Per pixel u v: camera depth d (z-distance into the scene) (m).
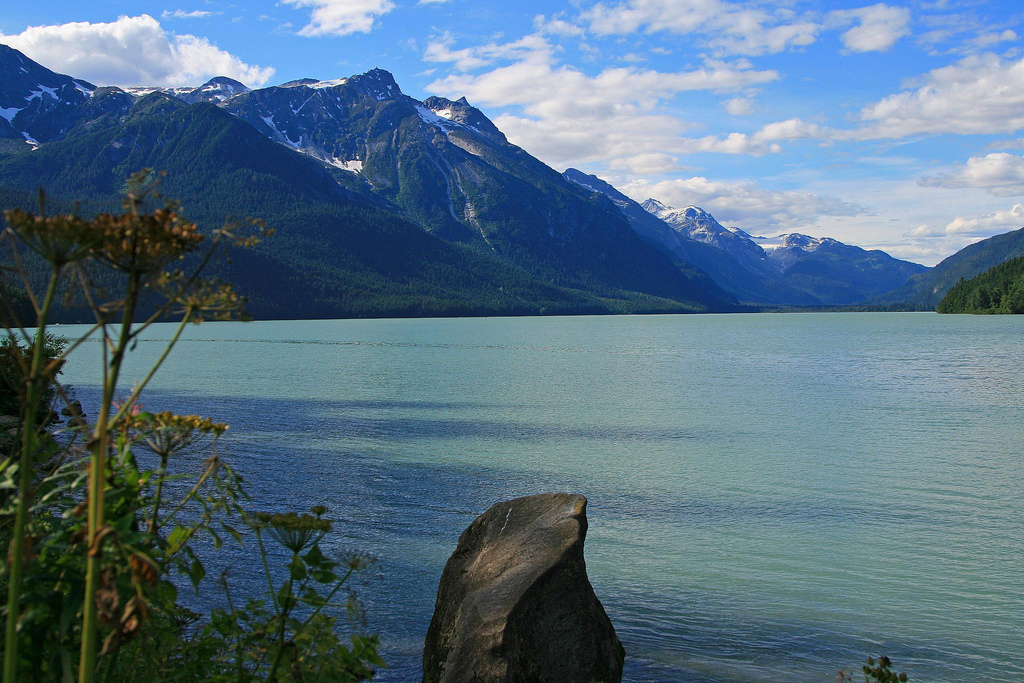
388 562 13.52
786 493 19.48
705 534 15.83
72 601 3.04
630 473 21.98
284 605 4.40
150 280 2.77
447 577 8.97
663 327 199.88
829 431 30.25
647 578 13.16
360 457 24.09
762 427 31.36
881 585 12.80
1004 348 91.19
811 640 10.65
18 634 3.00
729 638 10.73
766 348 100.19
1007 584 12.82
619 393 45.56
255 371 62.09
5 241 2.57
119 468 3.54
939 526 16.42
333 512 17.00
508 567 8.12
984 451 25.62
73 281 2.69
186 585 11.79
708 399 42.34
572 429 30.64
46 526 4.12
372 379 54.75
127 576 2.88
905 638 10.73
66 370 61.72
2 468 3.28
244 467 22.09
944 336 123.81
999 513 17.45
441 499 18.45
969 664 9.94
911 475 21.70
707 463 23.56
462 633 7.61
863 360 75.75
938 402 40.75
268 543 14.00
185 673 4.48
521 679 7.30
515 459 24.00
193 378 55.06
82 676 2.69
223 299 2.87
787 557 14.30
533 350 95.69
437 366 68.81
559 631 7.77
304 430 29.86
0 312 2.82
